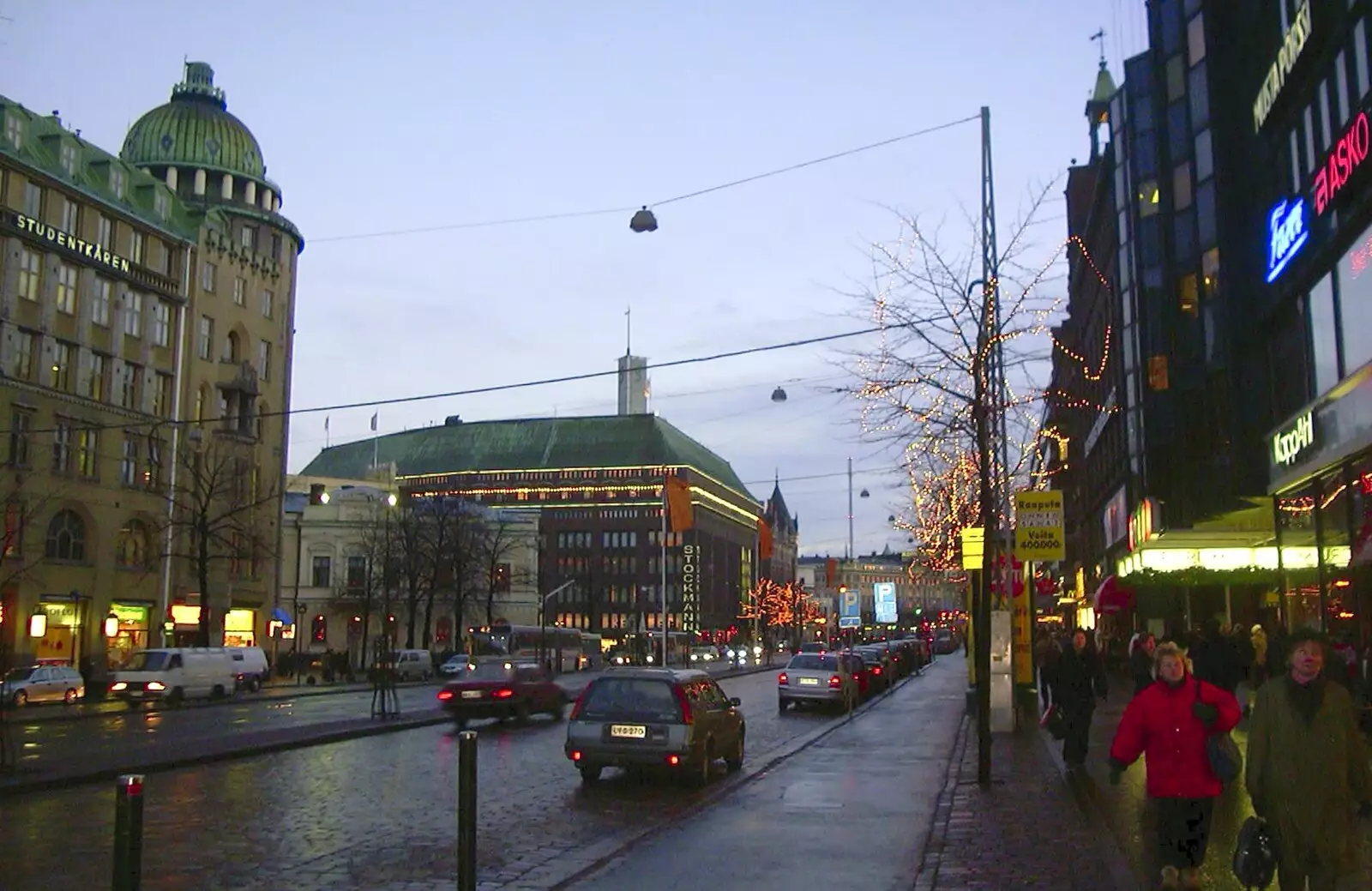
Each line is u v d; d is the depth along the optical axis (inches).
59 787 658.8
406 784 696.4
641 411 6407.5
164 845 483.5
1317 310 916.6
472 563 3127.5
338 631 3440.0
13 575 1616.6
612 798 633.6
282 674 2516.0
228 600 2336.4
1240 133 1128.8
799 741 932.6
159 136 2610.7
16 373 1883.6
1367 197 783.7
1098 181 1988.2
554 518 5841.5
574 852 466.3
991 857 427.2
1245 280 1111.6
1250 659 965.2
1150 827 488.7
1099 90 2566.4
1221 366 1176.8
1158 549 1519.4
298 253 2888.8
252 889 398.0
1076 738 683.4
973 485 1209.4
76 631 1989.4
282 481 2581.2
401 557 3058.6
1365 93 787.4
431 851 473.1
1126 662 1761.8
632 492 5748.0
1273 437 1020.5
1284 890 276.1
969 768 700.7
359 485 4200.3
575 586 5620.1
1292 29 925.8
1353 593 842.8
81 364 2009.1
